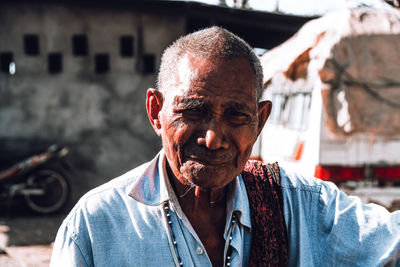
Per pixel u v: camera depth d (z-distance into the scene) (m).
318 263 1.19
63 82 7.94
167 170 1.15
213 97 0.99
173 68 1.03
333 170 3.96
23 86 7.82
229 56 1.00
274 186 1.21
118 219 1.10
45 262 4.48
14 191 6.70
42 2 7.82
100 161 8.05
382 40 3.98
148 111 1.14
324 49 4.01
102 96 8.05
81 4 7.92
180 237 1.10
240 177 1.20
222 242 1.15
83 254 1.08
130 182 1.14
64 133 7.95
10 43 7.77
